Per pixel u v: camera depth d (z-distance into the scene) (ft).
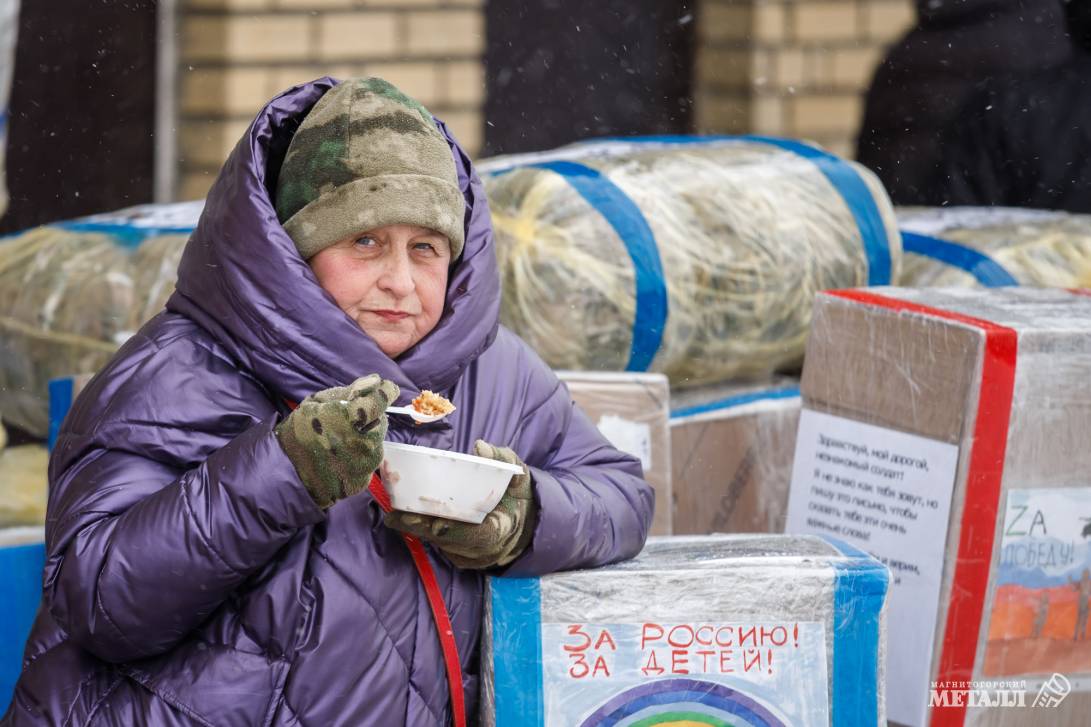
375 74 47.21
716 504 22.18
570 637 14.51
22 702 14.49
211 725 13.65
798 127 53.83
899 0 53.78
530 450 16.15
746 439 22.52
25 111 40.34
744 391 23.39
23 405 25.64
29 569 18.47
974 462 17.19
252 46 45.03
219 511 13.09
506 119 50.31
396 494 13.56
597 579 14.58
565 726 14.39
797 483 19.58
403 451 13.35
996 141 35.22
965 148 35.63
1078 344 17.39
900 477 18.04
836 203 24.12
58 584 13.57
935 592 17.39
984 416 17.13
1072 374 17.44
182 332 14.79
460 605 15.03
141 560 13.16
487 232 15.74
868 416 18.60
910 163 36.91
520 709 14.39
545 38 50.37
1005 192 35.27
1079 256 26.96
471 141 48.98
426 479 13.42
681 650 14.55
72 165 41.65
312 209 14.57
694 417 21.85
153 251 24.48
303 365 14.28
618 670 14.49
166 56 43.37
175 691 13.74
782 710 14.51
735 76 52.90
